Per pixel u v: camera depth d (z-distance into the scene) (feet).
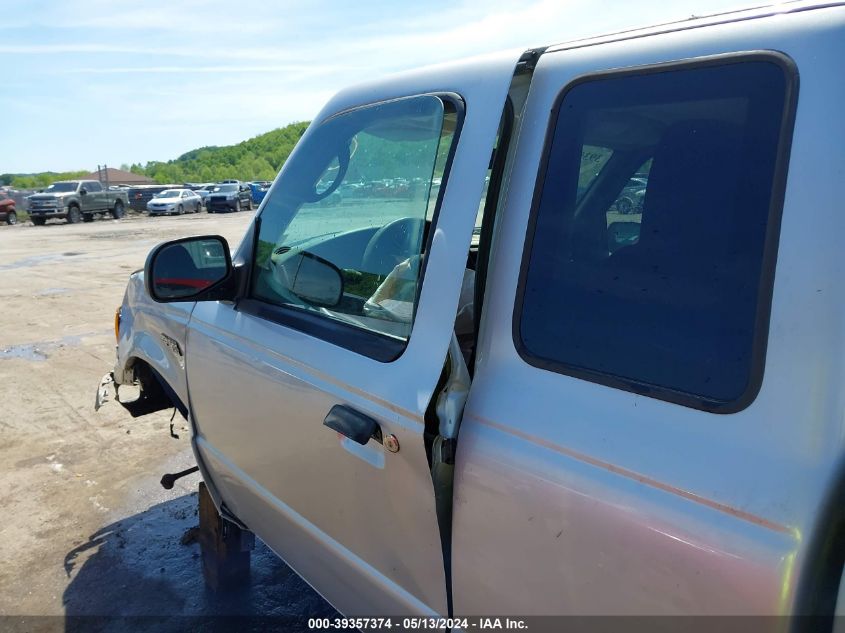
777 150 3.62
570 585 4.08
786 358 3.42
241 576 9.93
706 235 3.89
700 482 3.52
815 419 3.28
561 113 4.70
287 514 6.81
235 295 7.56
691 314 3.85
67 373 20.22
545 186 4.71
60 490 12.94
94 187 102.06
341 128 6.61
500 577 4.51
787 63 3.65
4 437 15.40
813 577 3.18
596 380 4.16
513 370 4.61
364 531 5.69
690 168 4.02
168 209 112.78
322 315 6.27
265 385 6.66
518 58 4.93
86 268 43.93
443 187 5.08
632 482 3.76
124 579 10.23
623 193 4.32
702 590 3.45
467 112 5.09
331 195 6.46
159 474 13.60
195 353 8.13
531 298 4.64
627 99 4.36
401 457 4.98
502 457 4.38
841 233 3.33
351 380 5.43
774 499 3.28
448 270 4.92
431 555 5.03
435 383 4.74
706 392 3.68
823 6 3.67
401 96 5.89
